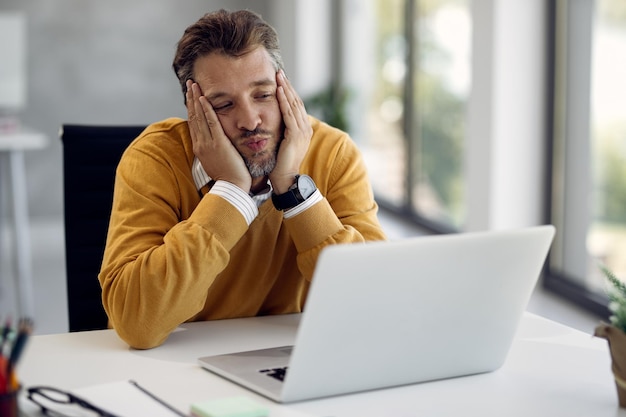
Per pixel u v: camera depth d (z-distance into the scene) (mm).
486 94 3541
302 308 1829
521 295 1329
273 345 1504
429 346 1293
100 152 1940
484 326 1322
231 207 1538
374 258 1173
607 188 3260
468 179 3736
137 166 1670
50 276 5043
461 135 4414
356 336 1221
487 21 3502
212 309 1729
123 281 1499
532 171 3545
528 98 3506
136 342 1471
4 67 4539
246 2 6176
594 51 3293
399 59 5086
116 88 5930
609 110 3229
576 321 3154
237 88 1563
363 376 1263
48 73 5793
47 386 1285
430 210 4840
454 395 1278
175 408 1200
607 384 1327
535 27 3469
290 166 1614
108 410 1176
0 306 4418
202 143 1577
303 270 1637
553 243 3529
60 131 1935
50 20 5750
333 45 5957
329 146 1801
